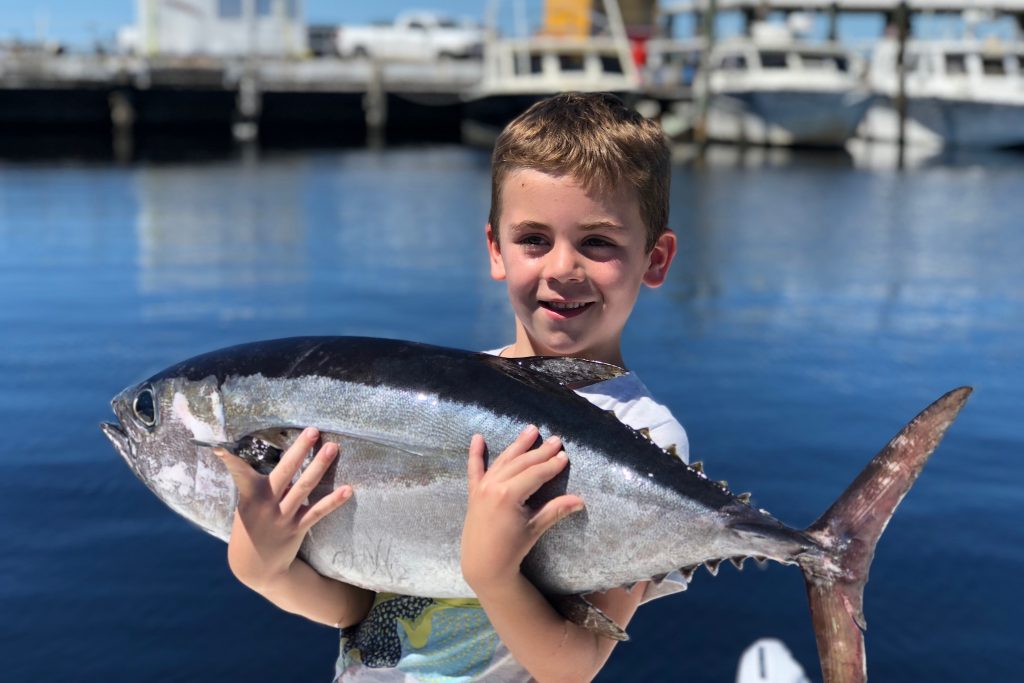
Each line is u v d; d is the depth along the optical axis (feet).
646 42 153.58
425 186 95.25
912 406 30.94
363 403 6.38
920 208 84.58
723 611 17.81
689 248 63.16
